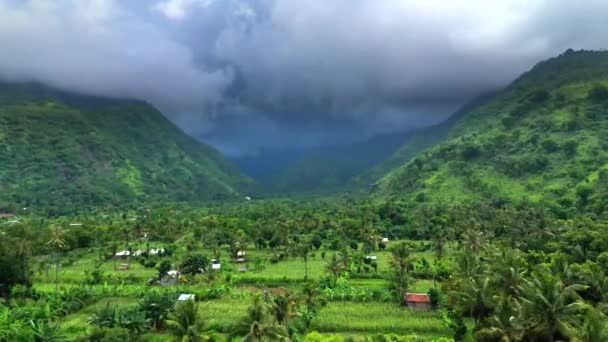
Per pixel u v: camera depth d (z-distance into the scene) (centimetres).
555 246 13900
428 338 9275
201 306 11431
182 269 14400
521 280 8438
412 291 12450
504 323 7406
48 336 8525
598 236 12794
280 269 15775
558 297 7038
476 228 18288
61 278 14650
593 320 6272
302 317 9875
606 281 8594
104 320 9356
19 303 11262
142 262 16850
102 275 14538
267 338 8294
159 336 9356
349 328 9800
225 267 15938
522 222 18150
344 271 14338
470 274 9494
